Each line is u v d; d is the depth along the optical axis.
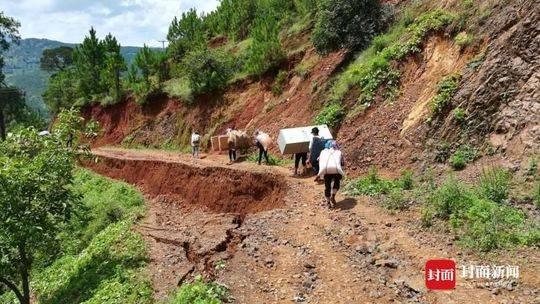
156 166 21.78
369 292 7.22
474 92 11.82
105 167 25.55
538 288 6.66
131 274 9.42
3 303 13.38
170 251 10.39
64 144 11.56
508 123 10.91
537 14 11.29
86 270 11.27
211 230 11.01
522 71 11.14
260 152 17.56
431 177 11.29
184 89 29.36
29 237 10.40
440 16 14.71
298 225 10.33
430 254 8.07
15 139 11.26
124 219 15.53
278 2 29.48
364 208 10.73
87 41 37.38
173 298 7.67
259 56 24.48
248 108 24.22
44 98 45.31
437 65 13.88
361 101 15.62
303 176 14.84
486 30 12.73
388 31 17.92
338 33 19.05
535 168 9.74
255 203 15.49
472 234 8.33
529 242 7.82
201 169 18.58
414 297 6.93
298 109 19.91
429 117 12.58
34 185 10.23
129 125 32.72
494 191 9.48
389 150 13.24
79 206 11.93
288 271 8.18
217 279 8.04
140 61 33.06
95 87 37.19
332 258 8.52
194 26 34.56
